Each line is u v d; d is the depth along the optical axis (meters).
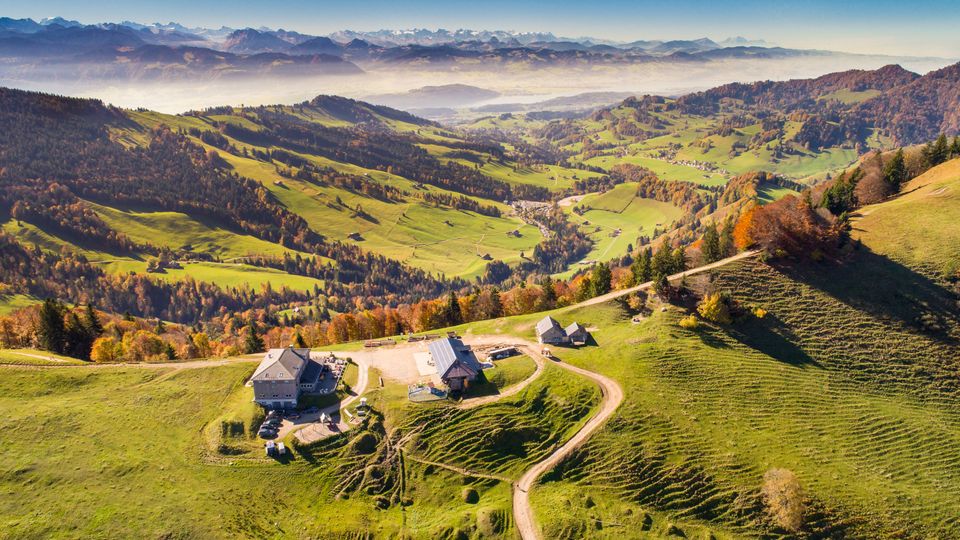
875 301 111.75
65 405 91.19
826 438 84.25
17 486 72.25
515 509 74.31
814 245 125.31
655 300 123.06
